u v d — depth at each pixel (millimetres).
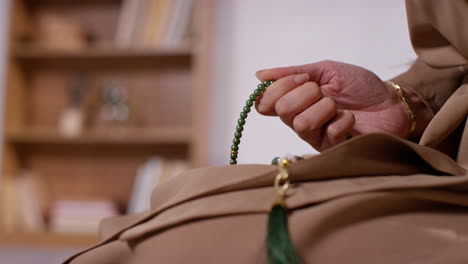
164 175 3139
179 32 3207
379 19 3137
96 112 3629
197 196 556
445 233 487
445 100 900
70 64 3680
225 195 549
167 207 565
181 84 3580
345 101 814
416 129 880
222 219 525
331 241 492
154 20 3234
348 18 3201
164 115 3576
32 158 3650
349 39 3193
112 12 3645
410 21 783
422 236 489
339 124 706
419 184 507
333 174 559
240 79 3398
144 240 555
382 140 543
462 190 522
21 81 3592
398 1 3111
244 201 533
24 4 3588
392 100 845
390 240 488
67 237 3094
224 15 3438
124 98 3473
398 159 583
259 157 3246
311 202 516
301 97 712
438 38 783
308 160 545
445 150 800
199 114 3107
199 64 3117
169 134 3277
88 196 3621
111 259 577
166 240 532
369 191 514
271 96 737
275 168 576
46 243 3102
